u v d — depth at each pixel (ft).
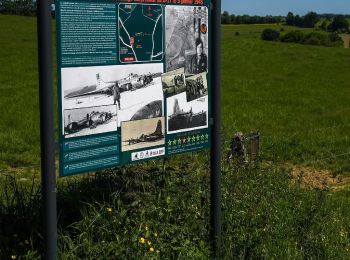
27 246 11.68
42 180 9.99
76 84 10.46
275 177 18.95
